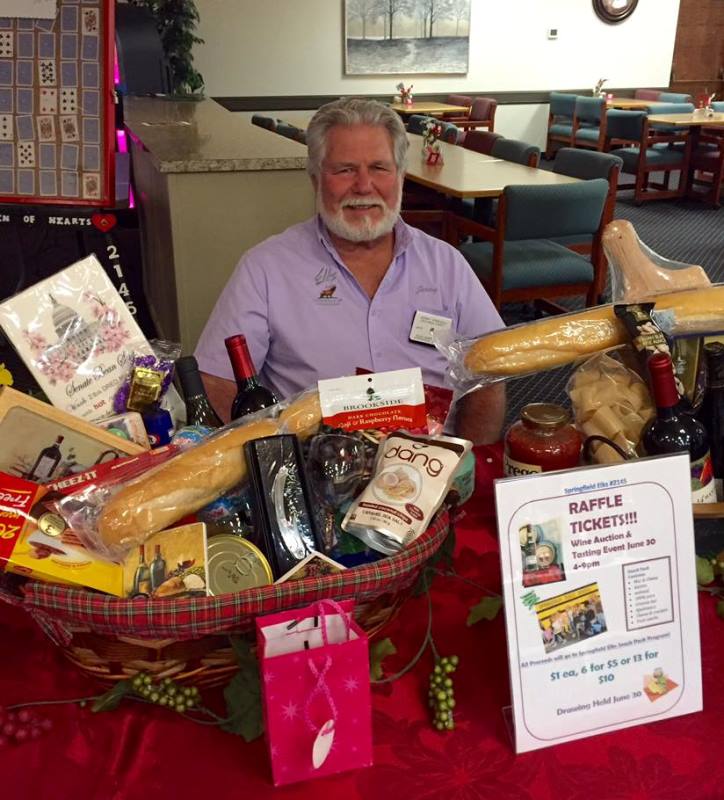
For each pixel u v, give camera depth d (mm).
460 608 921
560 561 704
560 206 3457
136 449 883
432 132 4328
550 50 8430
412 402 895
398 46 7863
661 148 7281
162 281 3254
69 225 2766
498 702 779
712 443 991
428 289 1700
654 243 5691
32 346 958
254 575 751
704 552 925
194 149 2707
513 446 929
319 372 1672
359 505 804
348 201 1588
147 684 732
